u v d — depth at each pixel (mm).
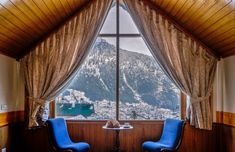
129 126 5703
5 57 5559
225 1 4125
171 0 5320
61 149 5293
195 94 5930
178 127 5504
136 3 6117
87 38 6070
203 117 5898
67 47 6039
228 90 5785
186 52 6012
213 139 6039
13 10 4359
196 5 4820
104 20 6180
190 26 5770
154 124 6129
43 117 5965
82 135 6129
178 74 5984
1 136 5328
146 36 6094
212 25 5055
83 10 6105
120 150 6059
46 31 5961
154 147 5309
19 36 5289
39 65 6016
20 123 6113
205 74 5984
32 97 5941
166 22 6070
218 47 5754
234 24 4531
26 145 6066
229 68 5738
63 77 6004
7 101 5613
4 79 5492
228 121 5770
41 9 4926
